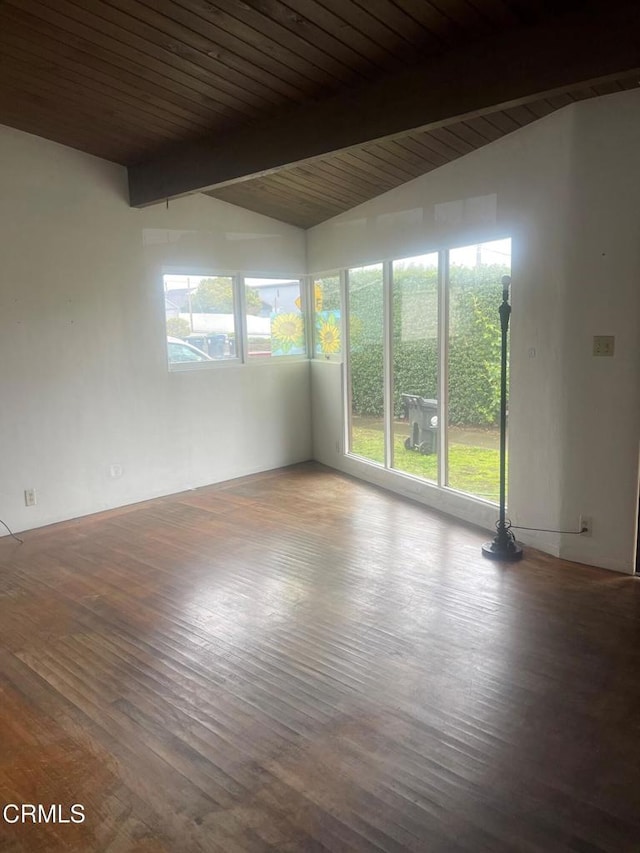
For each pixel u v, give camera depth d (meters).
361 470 5.81
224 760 2.12
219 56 3.10
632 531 3.49
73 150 4.57
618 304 3.36
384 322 5.26
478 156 4.06
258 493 5.41
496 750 2.13
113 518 4.82
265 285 6.03
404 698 2.43
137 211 4.97
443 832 1.79
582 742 2.16
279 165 3.81
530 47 2.65
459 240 4.29
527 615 3.07
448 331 4.56
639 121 3.18
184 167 4.43
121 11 2.76
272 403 6.19
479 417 4.36
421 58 2.99
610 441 3.49
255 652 2.80
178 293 5.39
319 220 5.91
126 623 3.11
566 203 3.46
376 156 4.16
